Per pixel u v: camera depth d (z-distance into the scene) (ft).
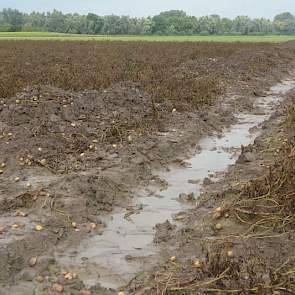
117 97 45.70
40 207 24.98
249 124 46.75
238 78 71.31
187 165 33.99
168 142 37.04
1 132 35.27
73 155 33.09
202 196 27.76
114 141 36.06
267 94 65.21
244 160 32.58
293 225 22.22
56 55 97.14
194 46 133.18
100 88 53.11
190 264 20.13
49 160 31.58
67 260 21.09
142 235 23.54
